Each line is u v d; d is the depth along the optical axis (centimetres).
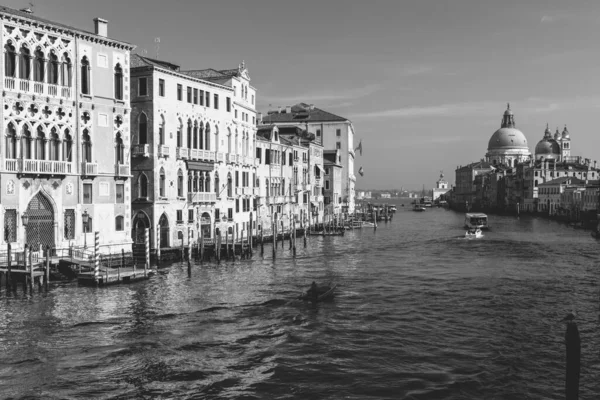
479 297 3300
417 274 4181
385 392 1873
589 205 11362
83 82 3816
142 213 4544
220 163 5422
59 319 2666
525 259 5109
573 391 1332
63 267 3456
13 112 3362
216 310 2914
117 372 2017
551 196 14500
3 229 3297
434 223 11725
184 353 2227
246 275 4050
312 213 8600
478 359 2186
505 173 19112
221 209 5475
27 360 2116
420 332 2550
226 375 2008
